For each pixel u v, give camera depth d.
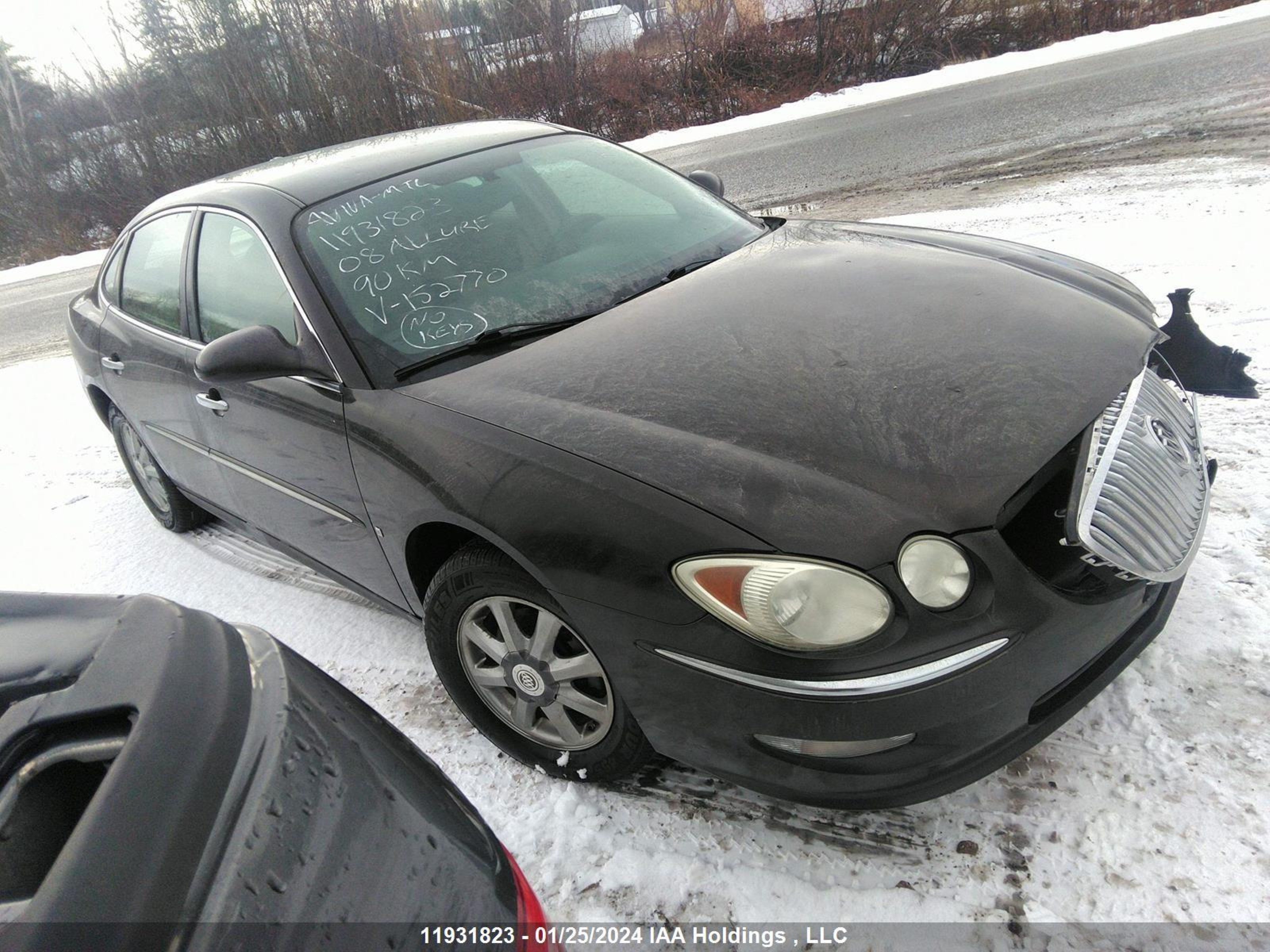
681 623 1.64
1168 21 17.36
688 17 18.69
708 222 3.02
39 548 4.28
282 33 18.05
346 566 2.64
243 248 2.72
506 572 1.94
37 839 0.91
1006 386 1.85
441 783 1.18
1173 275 4.38
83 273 15.62
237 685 1.08
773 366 2.00
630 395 1.98
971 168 8.16
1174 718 1.97
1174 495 1.87
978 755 1.63
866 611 1.52
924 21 17.95
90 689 1.02
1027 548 1.66
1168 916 1.58
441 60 18.28
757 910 1.75
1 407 6.91
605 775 2.05
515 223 2.74
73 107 20.02
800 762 1.65
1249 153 6.50
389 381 2.26
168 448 3.41
